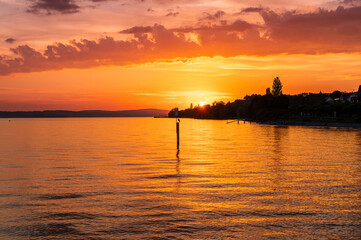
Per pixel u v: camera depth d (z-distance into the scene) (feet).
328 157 136.87
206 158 136.77
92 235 50.80
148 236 50.19
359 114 508.94
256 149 172.86
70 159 136.05
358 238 49.14
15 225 55.16
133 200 69.67
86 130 456.04
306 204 66.08
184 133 365.20
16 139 266.98
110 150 174.29
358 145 191.62
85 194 74.95
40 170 107.86
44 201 69.26
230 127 543.80
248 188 79.82
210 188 80.02
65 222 56.44
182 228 53.36
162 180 90.12
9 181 89.61
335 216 58.85
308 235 50.26
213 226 54.13
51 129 489.26
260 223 55.47
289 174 97.96
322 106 581.94
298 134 306.14
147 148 185.47
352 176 94.58
